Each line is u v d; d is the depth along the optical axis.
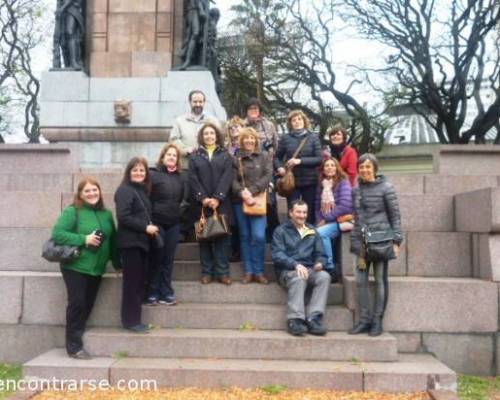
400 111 31.77
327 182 7.59
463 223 7.88
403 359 6.49
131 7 12.75
